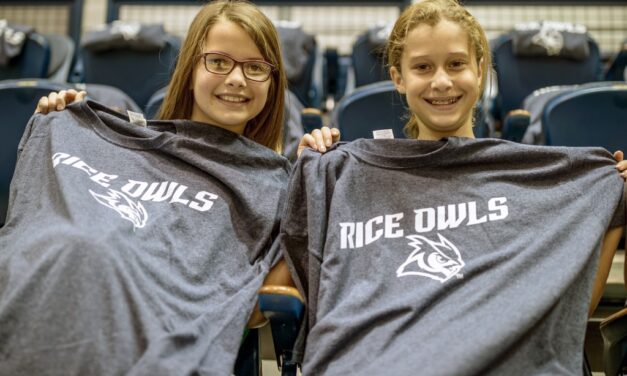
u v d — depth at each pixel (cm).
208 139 112
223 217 103
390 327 85
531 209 96
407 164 103
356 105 183
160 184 105
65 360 76
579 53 264
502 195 99
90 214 91
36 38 279
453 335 81
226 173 107
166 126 114
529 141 205
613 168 99
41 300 80
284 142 153
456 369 77
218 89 114
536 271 88
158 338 78
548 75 267
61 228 88
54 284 81
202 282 94
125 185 103
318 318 89
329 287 91
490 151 102
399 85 116
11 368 76
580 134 173
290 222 101
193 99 122
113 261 84
